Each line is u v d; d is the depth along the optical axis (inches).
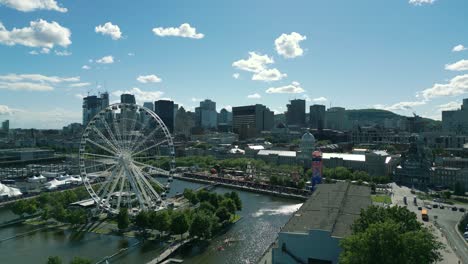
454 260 6727.4
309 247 6220.5
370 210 6240.2
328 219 6978.4
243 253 7736.2
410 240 4975.4
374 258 4827.8
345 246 5260.8
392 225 4980.3
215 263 7209.6
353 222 6781.5
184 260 7362.2
